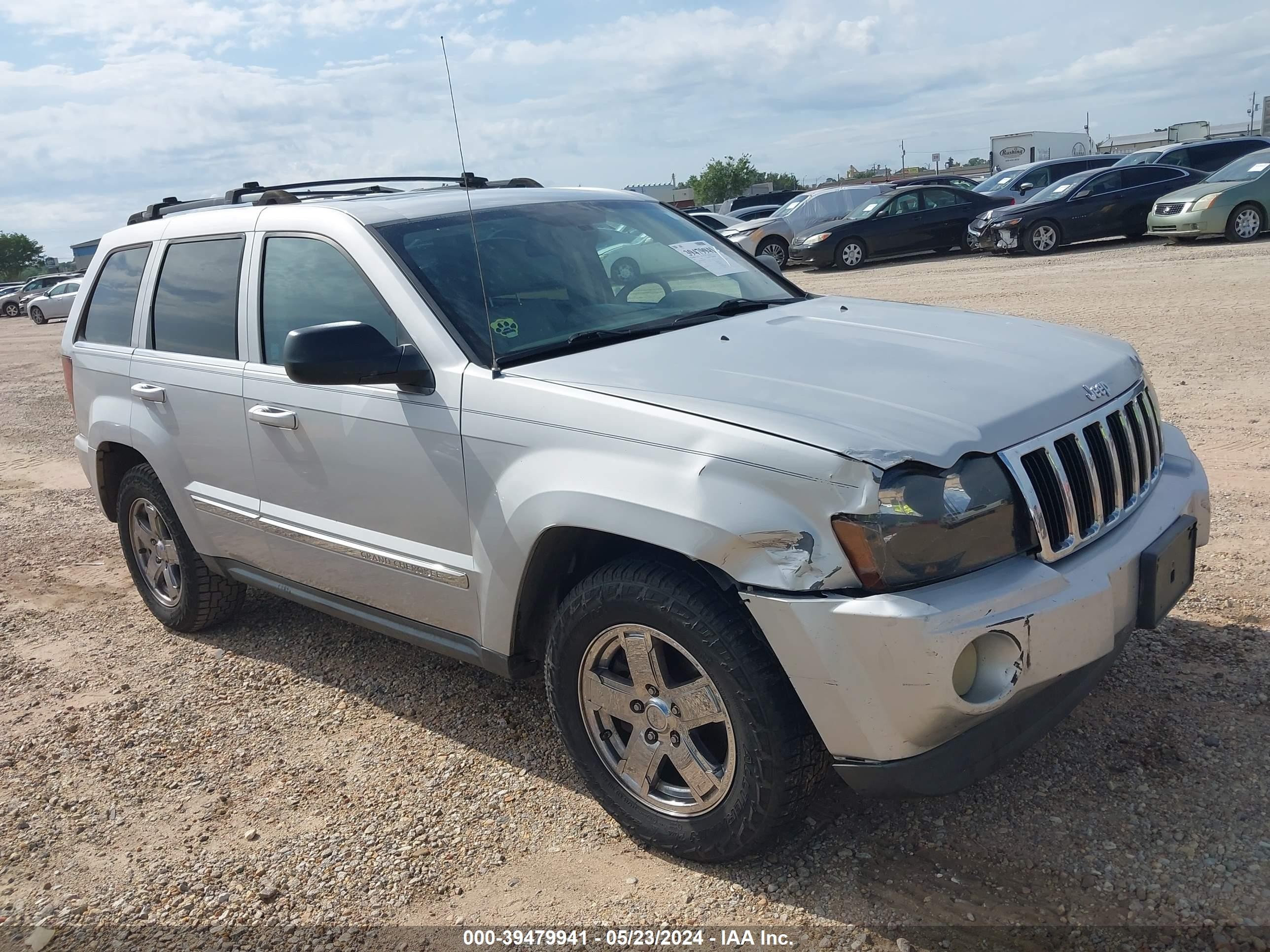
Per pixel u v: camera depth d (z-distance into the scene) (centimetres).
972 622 242
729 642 265
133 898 307
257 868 315
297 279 387
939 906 269
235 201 474
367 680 439
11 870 327
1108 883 270
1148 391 329
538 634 335
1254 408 675
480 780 353
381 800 346
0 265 11506
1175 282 1266
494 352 327
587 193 439
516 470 305
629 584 283
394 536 354
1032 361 307
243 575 442
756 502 254
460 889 298
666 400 281
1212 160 2031
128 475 491
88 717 427
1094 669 272
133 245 489
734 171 7719
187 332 440
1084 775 317
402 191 442
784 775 267
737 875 291
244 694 436
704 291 396
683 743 288
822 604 246
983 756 258
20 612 562
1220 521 491
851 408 265
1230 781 305
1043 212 1853
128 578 609
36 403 1402
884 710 247
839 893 278
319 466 372
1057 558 266
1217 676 361
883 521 242
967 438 255
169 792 364
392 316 348
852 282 1750
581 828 321
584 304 362
